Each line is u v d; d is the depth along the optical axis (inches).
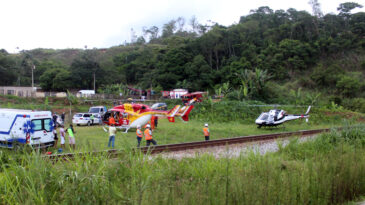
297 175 243.6
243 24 3503.9
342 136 493.0
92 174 198.5
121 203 170.1
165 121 1219.2
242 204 190.2
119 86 2420.0
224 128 973.8
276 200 206.7
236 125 1123.9
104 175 207.2
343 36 3225.9
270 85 2046.0
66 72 2507.4
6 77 2677.2
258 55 2972.4
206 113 1315.2
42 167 200.1
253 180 210.1
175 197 178.9
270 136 652.7
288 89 2508.6
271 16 3846.0
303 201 215.3
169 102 1915.6
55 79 2405.3
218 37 3166.8
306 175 242.1
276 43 3245.6
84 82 2588.6
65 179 191.8
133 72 3511.3
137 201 167.0
